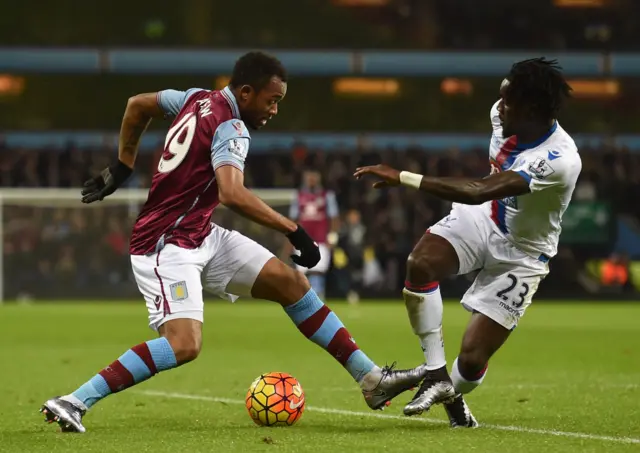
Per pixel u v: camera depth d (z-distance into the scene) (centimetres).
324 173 9194
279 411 2019
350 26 10600
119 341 4634
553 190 1917
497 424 2070
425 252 1970
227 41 10550
